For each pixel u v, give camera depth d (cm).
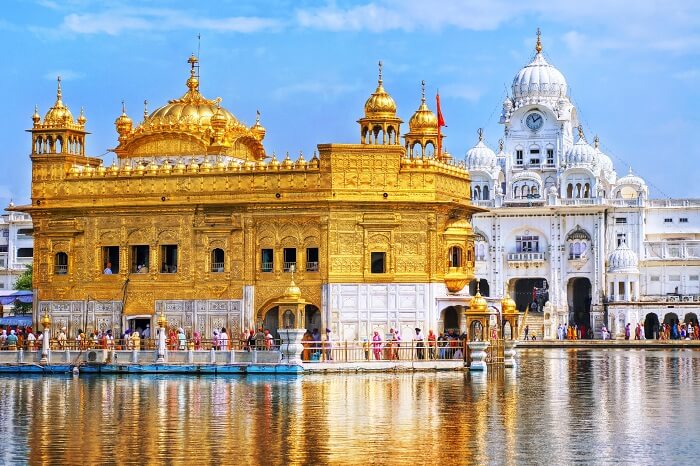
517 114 11962
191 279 6028
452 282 5853
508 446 3038
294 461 2822
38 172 6306
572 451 2970
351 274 5809
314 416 3600
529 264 11112
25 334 6309
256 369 5088
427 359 5459
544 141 11900
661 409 3841
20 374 5241
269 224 5931
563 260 11056
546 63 12175
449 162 6794
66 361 5269
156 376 5081
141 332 6169
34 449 2995
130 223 6134
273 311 6028
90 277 6200
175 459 2850
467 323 5453
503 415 3644
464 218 6253
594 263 10981
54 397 4166
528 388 4578
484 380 4922
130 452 2947
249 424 3422
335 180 5809
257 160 6675
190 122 6512
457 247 5953
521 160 11938
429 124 6712
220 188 5984
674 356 7525
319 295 5831
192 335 6003
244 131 6725
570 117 12056
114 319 6134
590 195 11400
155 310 6081
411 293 5812
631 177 11744
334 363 5191
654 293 11156
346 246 5819
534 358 7281
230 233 5975
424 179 5838
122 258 6141
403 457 2873
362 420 3509
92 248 6200
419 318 5809
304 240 5878
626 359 7081
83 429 3334
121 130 6706
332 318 5788
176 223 6062
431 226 5834
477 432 3275
